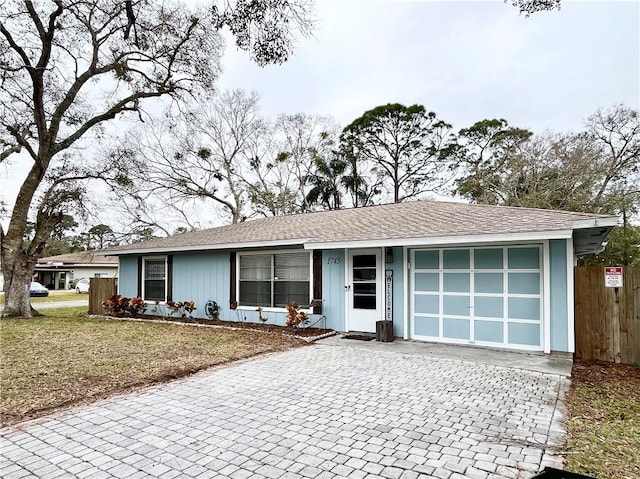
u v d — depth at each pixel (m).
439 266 8.54
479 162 25.17
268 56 6.68
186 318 12.52
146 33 12.89
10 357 6.93
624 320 7.01
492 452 3.37
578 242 9.03
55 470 3.09
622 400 4.91
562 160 19.66
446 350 7.66
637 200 17.86
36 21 11.82
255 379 5.72
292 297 10.67
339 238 9.30
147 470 3.09
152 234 25.16
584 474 2.98
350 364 6.59
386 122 26.03
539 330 7.41
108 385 5.37
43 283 39.97
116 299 13.42
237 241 11.33
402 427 3.93
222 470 3.08
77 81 13.55
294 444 3.55
